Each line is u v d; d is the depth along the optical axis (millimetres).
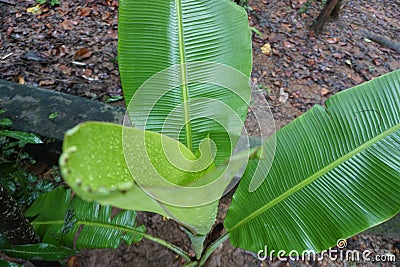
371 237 1310
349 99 827
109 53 1921
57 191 1015
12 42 1913
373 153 786
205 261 1139
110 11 2197
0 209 741
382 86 812
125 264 1191
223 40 848
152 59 850
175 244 1243
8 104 1381
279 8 2355
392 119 791
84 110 1400
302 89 1846
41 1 2170
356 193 785
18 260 1148
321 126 835
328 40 2150
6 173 1044
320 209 805
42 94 1436
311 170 824
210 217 748
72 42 1959
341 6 2211
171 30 845
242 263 1204
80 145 420
